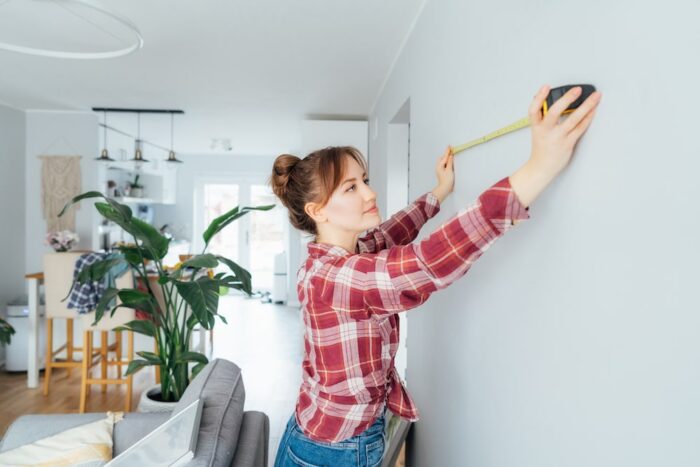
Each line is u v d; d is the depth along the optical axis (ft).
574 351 2.82
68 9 7.70
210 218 26.91
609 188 2.47
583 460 2.73
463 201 4.97
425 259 2.57
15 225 14.78
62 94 13.33
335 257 3.31
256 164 26.73
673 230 2.02
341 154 3.49
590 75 2.66
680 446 1.98
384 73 11.17
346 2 7.41
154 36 8.90
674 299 2.01
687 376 1.94
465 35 5.02
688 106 1.92
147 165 21.91
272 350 16.17
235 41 9.16
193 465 3.55
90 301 11.36
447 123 5.76
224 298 26.58
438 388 6.08
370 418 3.48
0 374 13.85
